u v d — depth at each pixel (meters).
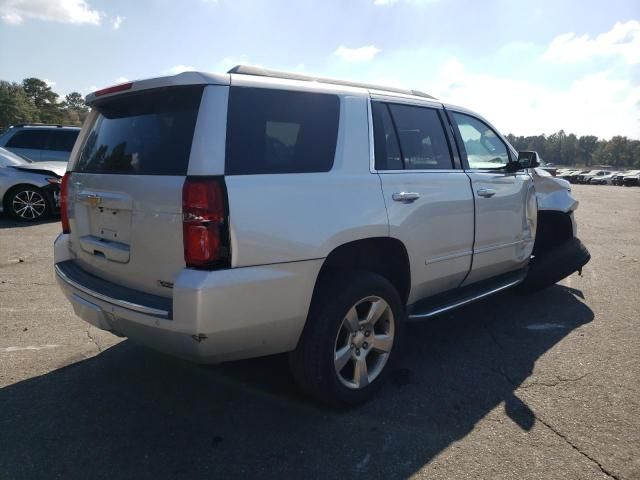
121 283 2.99
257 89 2.81
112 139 3.14
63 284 3.30
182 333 2.49
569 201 5.53
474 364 3.85
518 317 4.94
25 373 3.59
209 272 2.47
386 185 3.28
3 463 2.59
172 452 2.71
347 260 3.36
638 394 3.37
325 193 2.91
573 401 3.28
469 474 2.55
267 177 2.70
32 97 128.88
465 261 4.03
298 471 2.57
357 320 3.11
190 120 2.66
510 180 4.52
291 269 2.71
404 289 3.61
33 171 10.07
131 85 2.93
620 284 6.18
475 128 4.43
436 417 3.08
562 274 5.42
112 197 2.92
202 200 2.48
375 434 2.90
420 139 3.75
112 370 3.66
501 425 2.99
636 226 12.00
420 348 4.16
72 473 2.53
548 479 2.51
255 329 2.65
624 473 2.55
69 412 3.10
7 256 7.03
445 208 3.72
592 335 4.45
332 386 3.00
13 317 4.68
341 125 3.16
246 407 3.18
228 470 2.58
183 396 3.31
